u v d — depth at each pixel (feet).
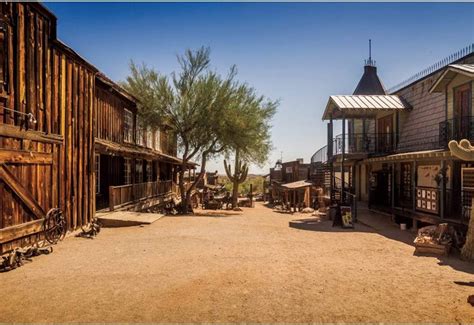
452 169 41.86
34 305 16.87
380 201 65.26
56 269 23.27
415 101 58.23
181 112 65.16
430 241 30.17
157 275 21.99
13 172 27.04
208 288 19.53
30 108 29.48
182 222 48.93
